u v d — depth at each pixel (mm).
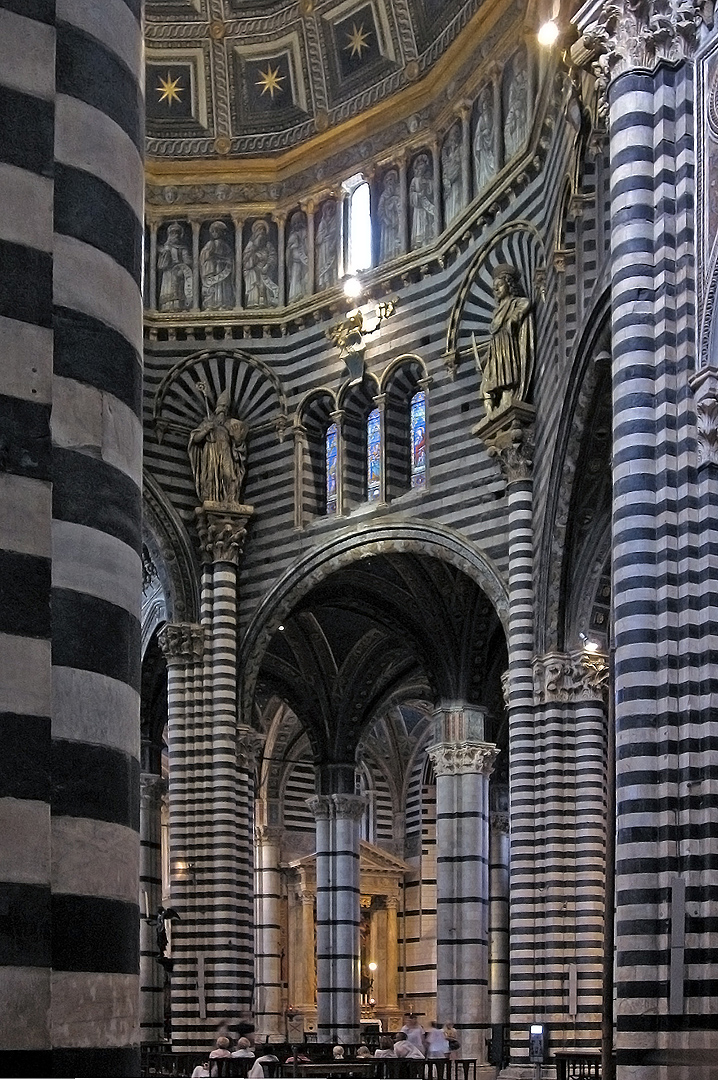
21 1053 7680
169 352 37000
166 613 36188
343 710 43094
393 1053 29406
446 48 33938
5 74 8789
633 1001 17219
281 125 37375
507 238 31359
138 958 8859
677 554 18453
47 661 8266
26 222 8680
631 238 19391
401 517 33344
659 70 19750
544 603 28641
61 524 8609
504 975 45812
